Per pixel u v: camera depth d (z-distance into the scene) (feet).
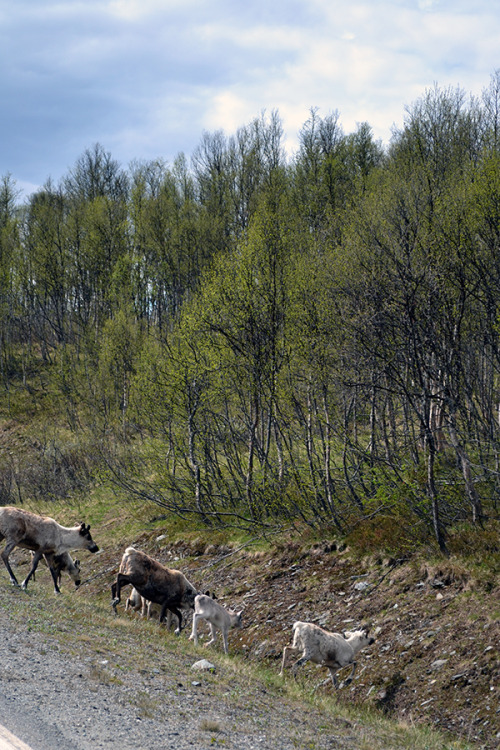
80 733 19.58
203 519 71.87
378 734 29.66
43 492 105.81
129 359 129.39
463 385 59.00
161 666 30.04
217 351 71.31
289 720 27.02
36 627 31.30
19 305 187.01
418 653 39.55
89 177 225.35
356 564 52.47
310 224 103.50
